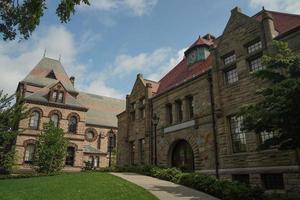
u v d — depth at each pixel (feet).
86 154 176.96
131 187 48.47
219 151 65.77
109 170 90.94
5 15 39.17
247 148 59.26
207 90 72.79
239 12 67.26
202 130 72.02
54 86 152.15
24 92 161.89
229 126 65.41
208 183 46.09
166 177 60.34
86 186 50.75
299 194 48.01
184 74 90.53
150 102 96.53
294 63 37.58
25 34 39.75
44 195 44.98
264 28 59.06
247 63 62.90
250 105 39.86
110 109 225.97
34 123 140.67
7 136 85.25
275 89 35.53
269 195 41.22
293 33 53.31
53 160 109.50
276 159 52.90
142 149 98.53
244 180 59.21
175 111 83.87
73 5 37.40
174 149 84.07
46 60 194.08
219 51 70.90
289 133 35.24
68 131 148.77
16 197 45.37
